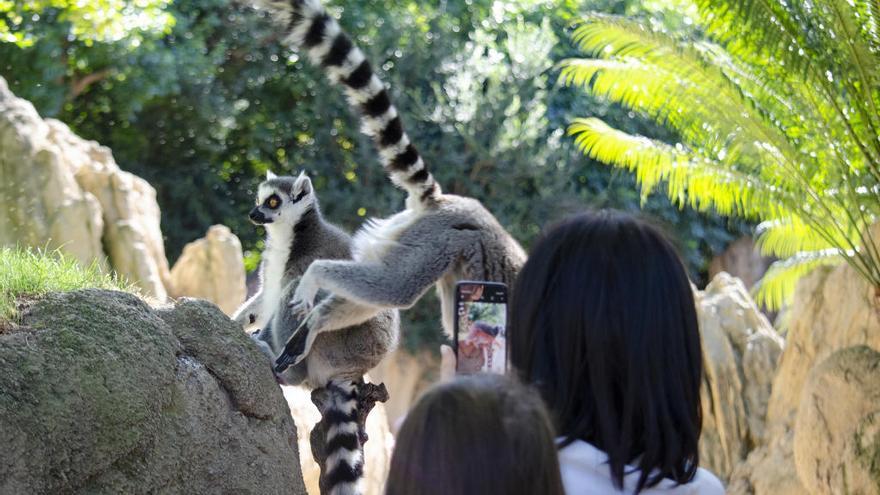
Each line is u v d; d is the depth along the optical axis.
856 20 9.12
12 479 3.56
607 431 2.32
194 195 16.42
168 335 4.20
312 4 6.15
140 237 9.64
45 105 14.43
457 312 3.19
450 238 6.20
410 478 2.00
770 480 9.41
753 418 10.76
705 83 10.40
